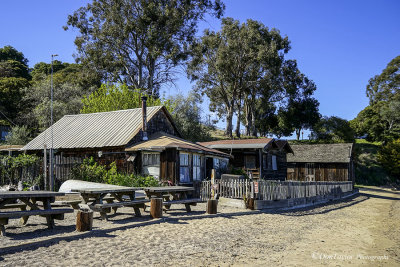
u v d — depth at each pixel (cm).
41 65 7775
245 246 908
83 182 1538
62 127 2572
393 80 9812
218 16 4978
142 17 4266
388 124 8338
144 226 1030
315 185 2386
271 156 3272
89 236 867
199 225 1119
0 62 6506
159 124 2416
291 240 1045
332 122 6550
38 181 1892
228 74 5628
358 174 5862
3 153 2780
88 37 4638
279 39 5916
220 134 6412
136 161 2022
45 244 767
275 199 1769
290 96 6938
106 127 2355
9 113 4900
